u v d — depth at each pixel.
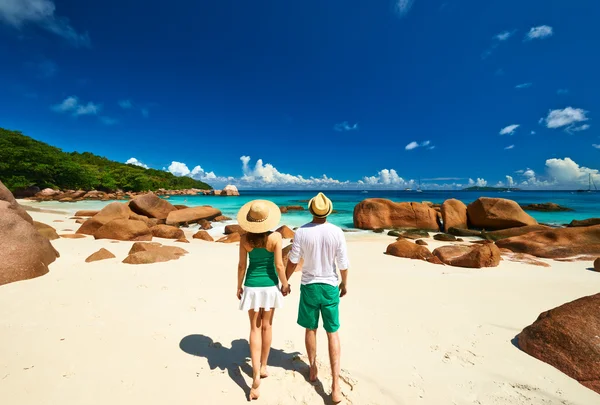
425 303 5.05
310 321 2.87
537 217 23.94
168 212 21.42
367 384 2.87
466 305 4.96
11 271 5.49
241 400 2.64
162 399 2.59
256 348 2.73
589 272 7.51
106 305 4.57
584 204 40.94
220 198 57.25
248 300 2.77
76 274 6.13
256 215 2.79
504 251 10.26
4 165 46.50
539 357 3.29
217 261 7.99
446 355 3.38
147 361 3.14
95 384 2.74
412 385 2.86
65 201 38.88
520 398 2.68
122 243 10.38
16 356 3.11
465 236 15.99
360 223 18.41
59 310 4.31
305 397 2.71
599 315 3.34
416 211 18.09
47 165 51.66
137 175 74.12
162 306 4.63
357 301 5.14
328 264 2.82
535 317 4.46
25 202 34.62
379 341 3.69
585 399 2.66
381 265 8.13
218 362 3.20
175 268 7.00
